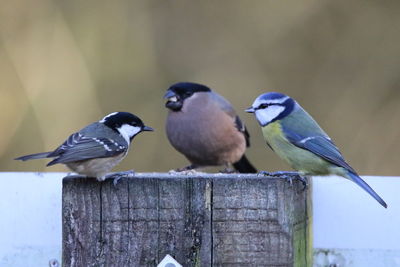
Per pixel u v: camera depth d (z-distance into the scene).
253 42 15.20
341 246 6.38
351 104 14.77
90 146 6.60
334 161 7.80
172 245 5.40
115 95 14.53
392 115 14.54
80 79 14.23
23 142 13.61
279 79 15.07
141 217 5.43
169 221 5.41
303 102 14.93
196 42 15.17
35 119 13.72
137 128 7.23
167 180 5.43
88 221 5.47
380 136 14.42
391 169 14.07
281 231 5.35
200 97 10.24
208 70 15.07
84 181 5.52
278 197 5.37
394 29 14.95
